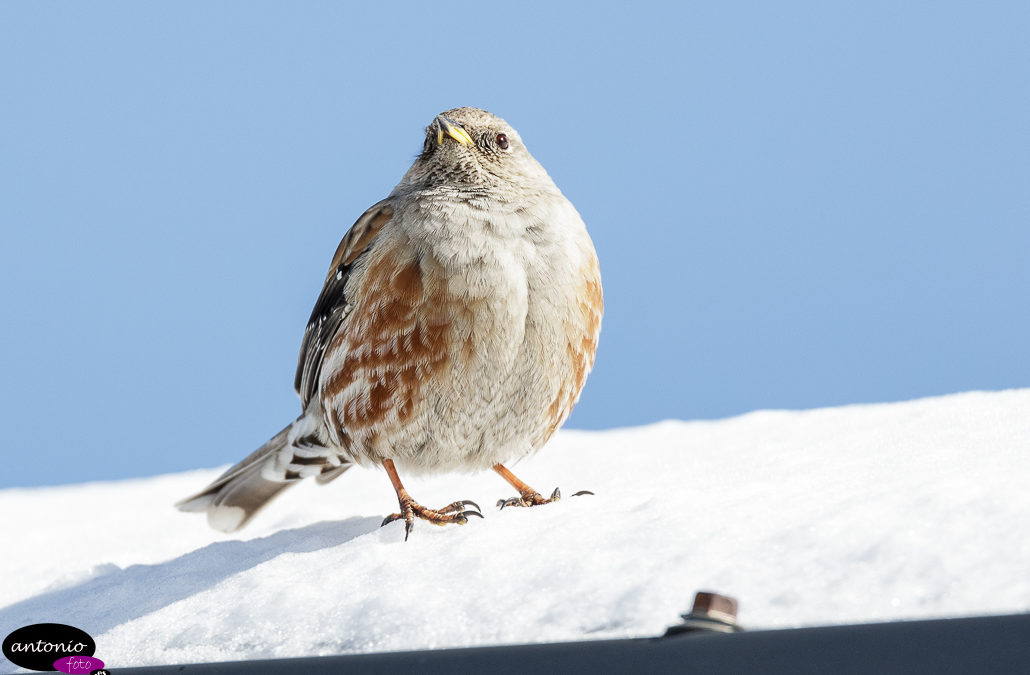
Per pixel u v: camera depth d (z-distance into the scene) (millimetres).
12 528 16156
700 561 6809
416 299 10719
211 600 8328
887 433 11695
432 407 11008
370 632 7043
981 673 4926
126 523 15656
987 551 6152
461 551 7992
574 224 11375
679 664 5383
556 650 5727
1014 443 9891
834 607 5996
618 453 14328
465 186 11109
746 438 13594
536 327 10883
